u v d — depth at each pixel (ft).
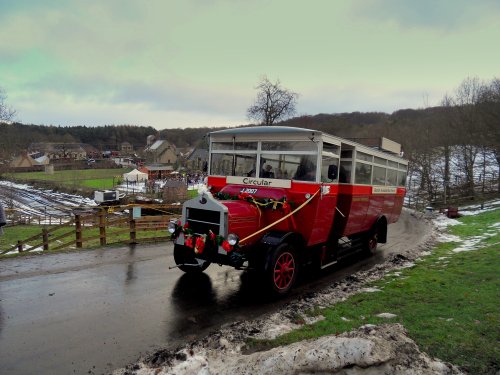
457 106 121.70
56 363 13.78
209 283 24.27
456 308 16.92
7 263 27.61
